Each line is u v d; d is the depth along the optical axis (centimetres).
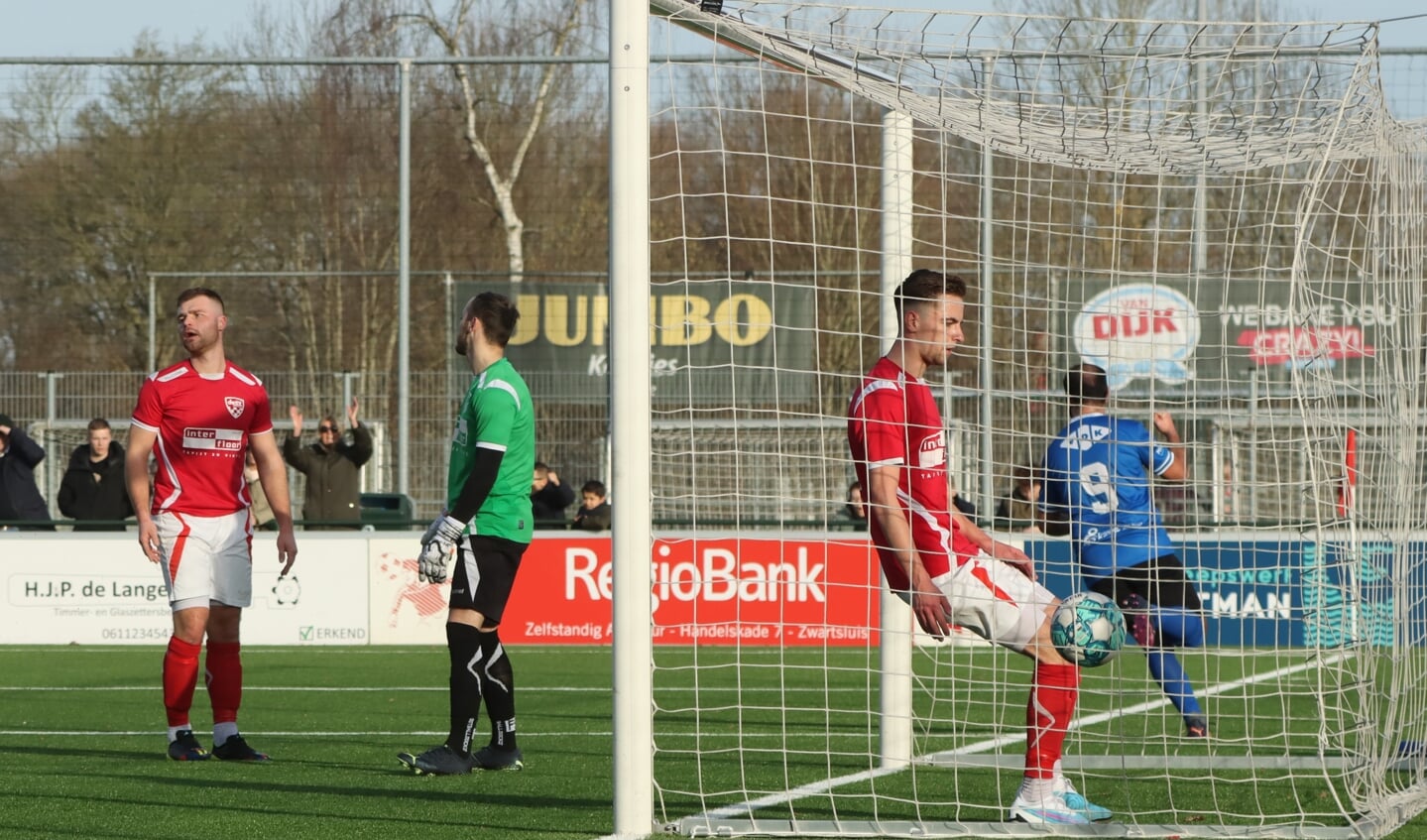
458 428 2262
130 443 2388
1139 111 2083
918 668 4272
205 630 2456
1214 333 5650
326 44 8356
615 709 1728
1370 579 1906
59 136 5625
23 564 5084
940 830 1747
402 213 5216
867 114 5712
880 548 1791
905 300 1797
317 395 5512
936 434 1788
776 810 1922
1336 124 1708
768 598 4969
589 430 5691
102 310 5744
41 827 1819
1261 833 1716
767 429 5766
